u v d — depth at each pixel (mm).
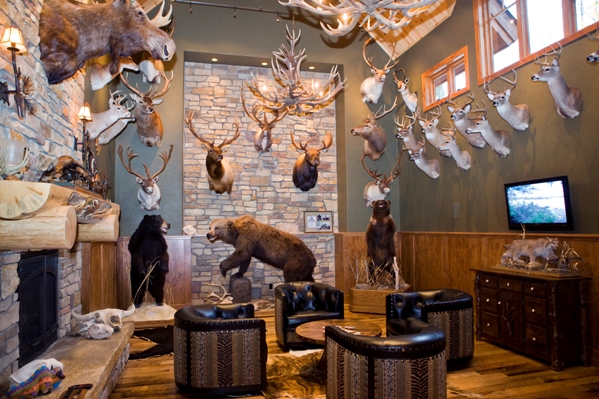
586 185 4129
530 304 4082
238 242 6340
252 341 3332
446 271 6211
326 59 7285
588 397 3230
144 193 6266
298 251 6516
